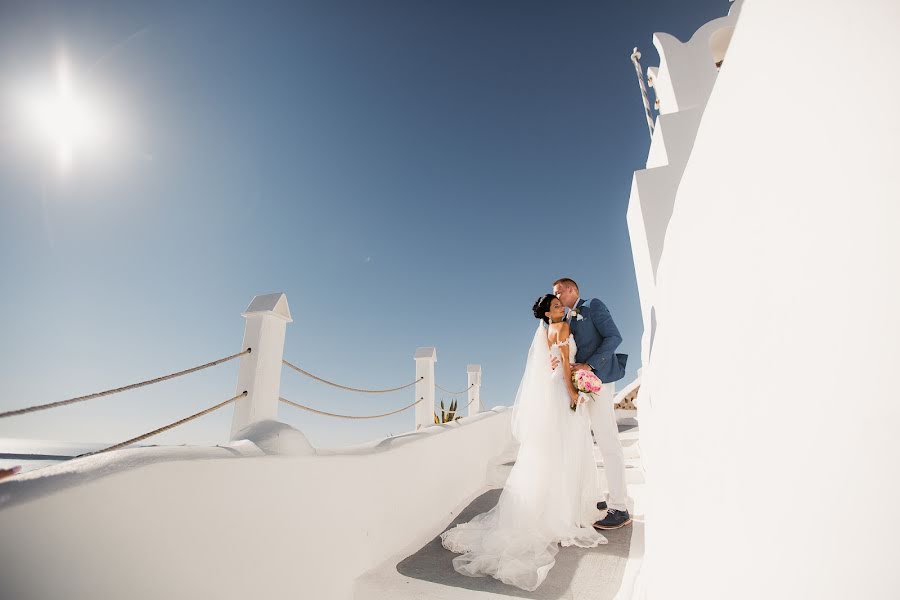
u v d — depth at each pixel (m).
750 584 0.80
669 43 5.98
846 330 0.61
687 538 1.17
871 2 0.60
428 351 4.92
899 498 0.53
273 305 2.33
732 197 0.92
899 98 0.56
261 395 2.23
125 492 1.31
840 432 0.61
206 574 1.55
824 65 0.65
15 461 3.97
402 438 3.55
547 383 3.62
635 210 5.00
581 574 2.74
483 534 3.18
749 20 0.82
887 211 0.56
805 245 0.69
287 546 1.98
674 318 1.34
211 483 1.61
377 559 2.79
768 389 0.78
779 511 0.72
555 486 3.30
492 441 5.72
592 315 3.83
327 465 2.35
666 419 1.42
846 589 0.58
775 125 0.76
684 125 4.86
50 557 1.11
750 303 0.85
